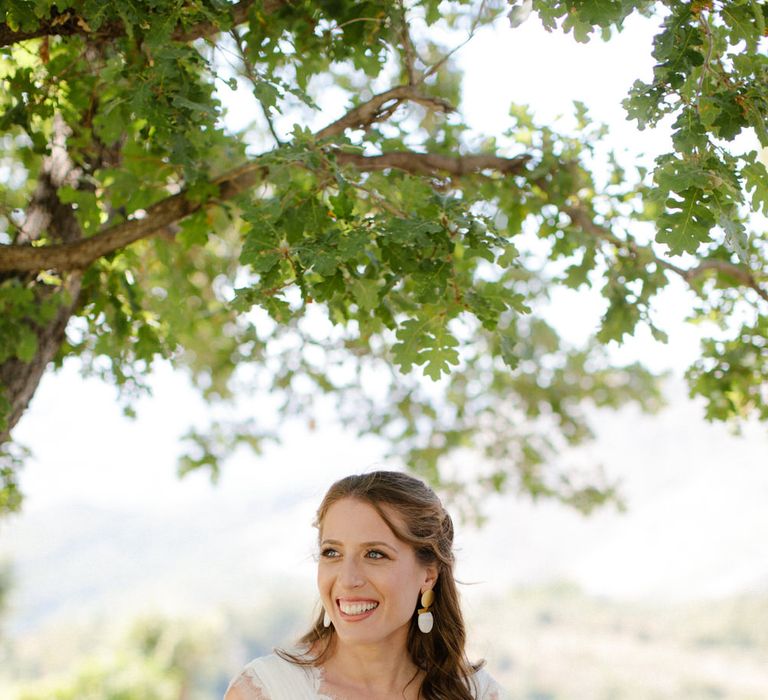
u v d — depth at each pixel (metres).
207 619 29.89
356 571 2.85
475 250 3.21
